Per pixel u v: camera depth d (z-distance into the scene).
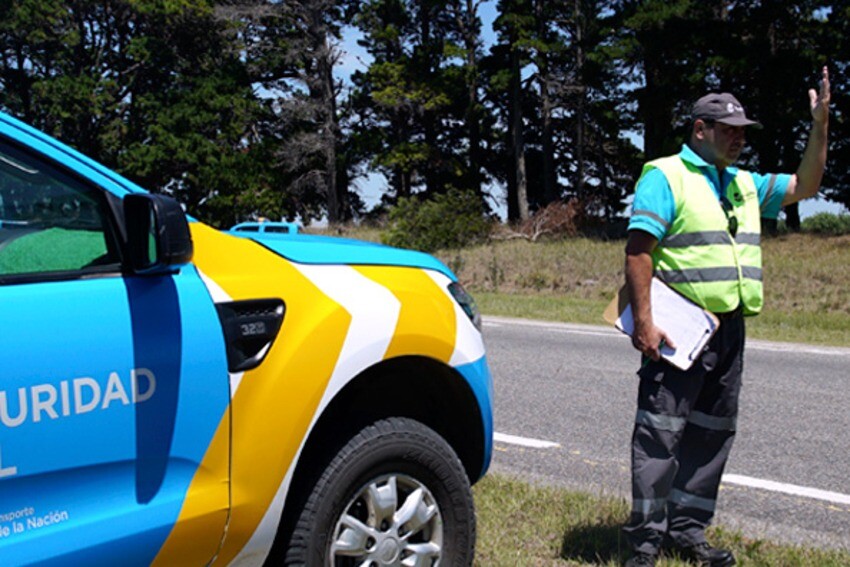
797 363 9.83
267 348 2.78
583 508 4.54
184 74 46.78
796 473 5.61
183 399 2.58
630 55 39.44
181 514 2.56
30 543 2.29
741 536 4.27
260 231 4.07
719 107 3.69
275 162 47.47
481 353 3.49
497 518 4.36
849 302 17.50
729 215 3.76
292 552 2.88
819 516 4.83
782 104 32.75
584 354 10.27
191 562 2.64
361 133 50.97
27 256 2.41
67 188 2.54
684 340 3.64
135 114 45.97
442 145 55.59
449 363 3.30
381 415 3.25
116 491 2.47
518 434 6.47
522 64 45.56
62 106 42.00
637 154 50.72
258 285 2.82
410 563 3.13
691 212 3.70
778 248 26.55
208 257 2.79
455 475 3.22
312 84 46.53
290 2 44.88
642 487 3.72
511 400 7.65
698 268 3.70
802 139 35.84
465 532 3.25
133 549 2.47
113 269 2.54
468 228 30.41
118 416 2.45
